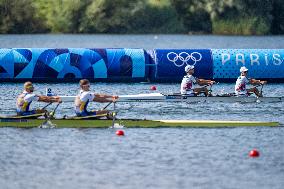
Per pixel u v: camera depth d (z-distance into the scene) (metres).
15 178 92.00
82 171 95.06
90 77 185.00
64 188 88.31
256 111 139.38
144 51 189.62
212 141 111.75
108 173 94.31
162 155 103.12
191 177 93.00
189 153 104.38
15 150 104.56
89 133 115.19
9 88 169.75
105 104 145.50
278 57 192.00
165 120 124.19
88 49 187.12
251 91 150.12
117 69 185.25
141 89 173.00
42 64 181.62
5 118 118.19
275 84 188.88
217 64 188.25
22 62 181.00
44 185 89.38
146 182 90.81
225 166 98.12
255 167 97.81
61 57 183.12
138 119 122.12
